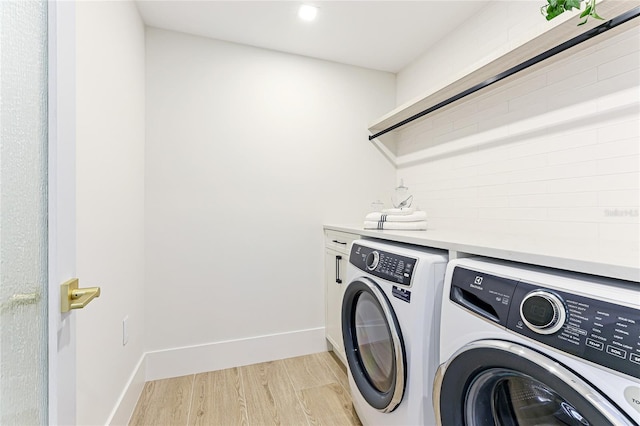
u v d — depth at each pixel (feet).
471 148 6.20
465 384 2.61
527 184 5.05
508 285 2.39
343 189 7.91
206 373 6.45
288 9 5.83
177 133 6.44
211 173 6.70
